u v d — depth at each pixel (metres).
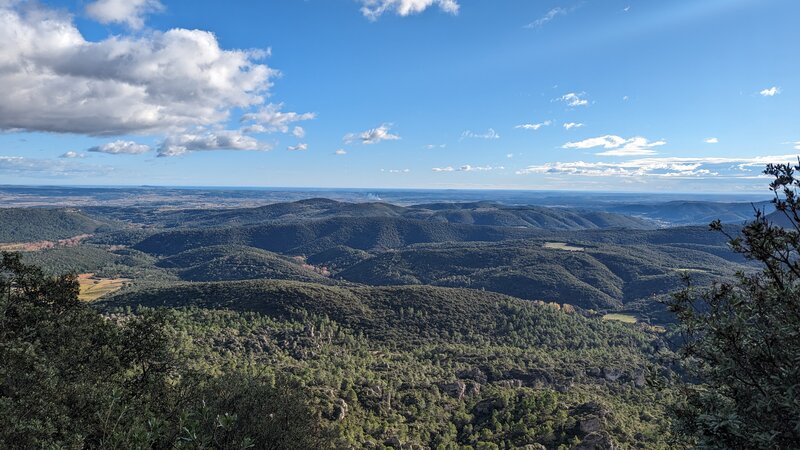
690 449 12.91
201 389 25.47
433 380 105.75
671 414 13.56
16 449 16.33
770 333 11.71
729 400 12.73
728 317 12.08
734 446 11.48
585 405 77.19
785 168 11.55
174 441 17.16
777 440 11.27
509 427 76.88
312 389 78.69
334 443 24.45
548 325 177.88
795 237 11.37
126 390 25.25
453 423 84.56
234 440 18.52
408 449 69.44
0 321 26.41
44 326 26.95
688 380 13.95
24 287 30.94
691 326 12.70
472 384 105.12
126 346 28.67
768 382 11.68
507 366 122.69
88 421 19.42
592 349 156.75
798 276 11.23
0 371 19.72
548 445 68.25
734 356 11.84
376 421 77.12
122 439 15.17
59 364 23.81
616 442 64.06
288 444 21.48
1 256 30.33
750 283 12.68
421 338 160.50
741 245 12.27
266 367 98.81
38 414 18.06
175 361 29.41
